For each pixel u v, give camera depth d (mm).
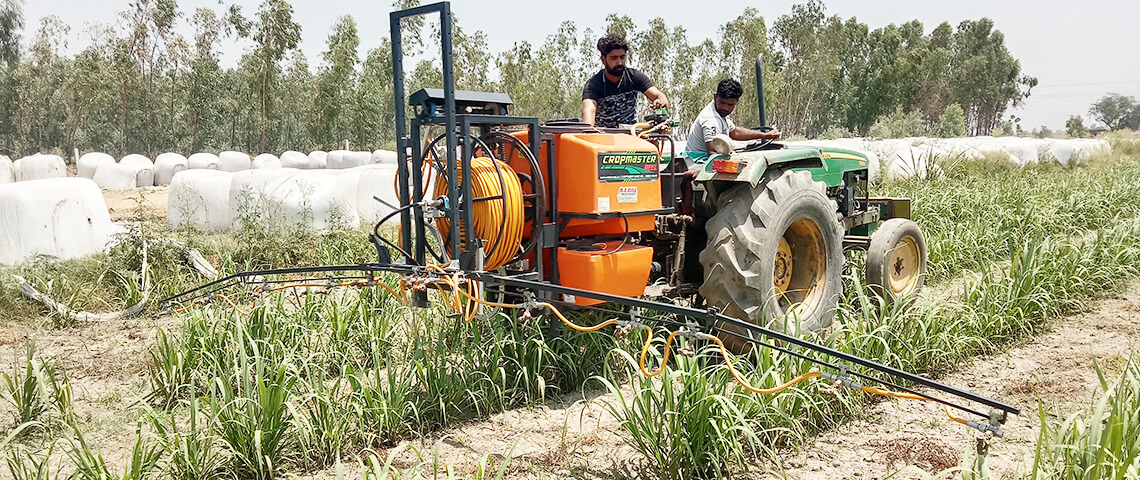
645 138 4805
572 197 4238
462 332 4730
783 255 5109
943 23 74000
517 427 4070
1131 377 3256
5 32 27938
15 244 7461
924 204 9125
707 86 35531
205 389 4531
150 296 6523
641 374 3541
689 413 3424
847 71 59906
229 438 3619
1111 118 128875
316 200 9125
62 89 39125
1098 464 2645
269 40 33031
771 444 3607
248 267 7109
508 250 4113
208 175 10617
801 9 49375
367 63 36656
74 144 42094
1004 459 3523
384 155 22172
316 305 5105
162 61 35469
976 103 69438
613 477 3480
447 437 3971
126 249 7297
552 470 3553
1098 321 5805
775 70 49938
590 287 4172
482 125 4273
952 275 7168
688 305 5250
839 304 5293
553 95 30484
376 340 4719
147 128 36000
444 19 3775
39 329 5961
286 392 3816
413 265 4109
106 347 5613
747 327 3312
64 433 3932
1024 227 8469
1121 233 7145
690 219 4789
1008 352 5105
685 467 3449
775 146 5434
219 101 36062
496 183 4070
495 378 4305
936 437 3818
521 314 4590
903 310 4969
